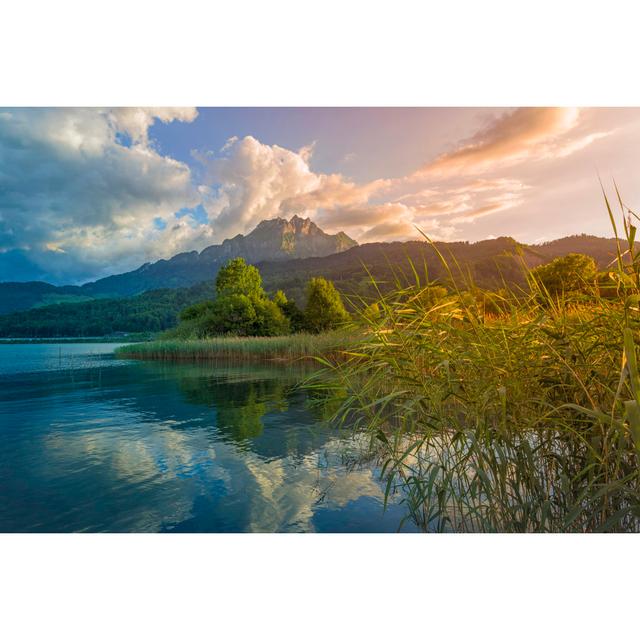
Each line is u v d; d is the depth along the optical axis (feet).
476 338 7.91
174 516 8.87
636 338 6.38
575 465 7.73
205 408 21.30
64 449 14.07
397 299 8.91
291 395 25.18
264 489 10.11
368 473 10.96
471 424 8.29
